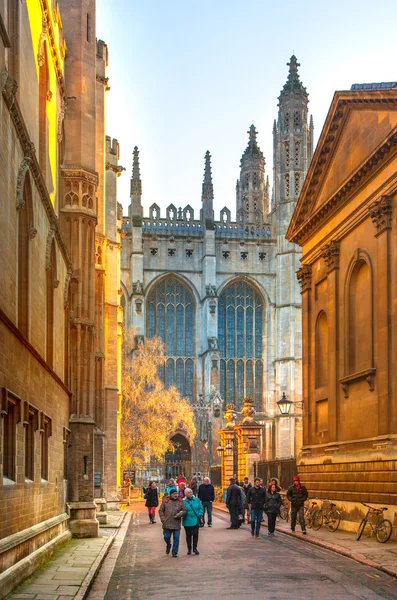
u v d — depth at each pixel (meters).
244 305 107.69
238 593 17.94
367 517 30.34
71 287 35.16
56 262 28.66
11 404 18.75
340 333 38.69
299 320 105.56
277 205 108.62
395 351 31.94
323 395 41.44
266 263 108.19
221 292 106.81
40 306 24.98
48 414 25.34
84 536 31.34
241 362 106.19
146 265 105.19
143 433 84.38
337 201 38.84
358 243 36.84
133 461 84.94
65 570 20.64
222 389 105.25
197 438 98.56
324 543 28.59
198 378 104.62
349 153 38.34
